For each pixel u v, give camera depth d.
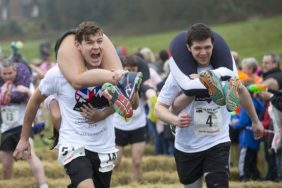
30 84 15.14
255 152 16.62
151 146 23.03
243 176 16.58
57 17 119.12
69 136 9.05
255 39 57.44
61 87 9.05
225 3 97.88
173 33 80.06
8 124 15.05
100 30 8.89
